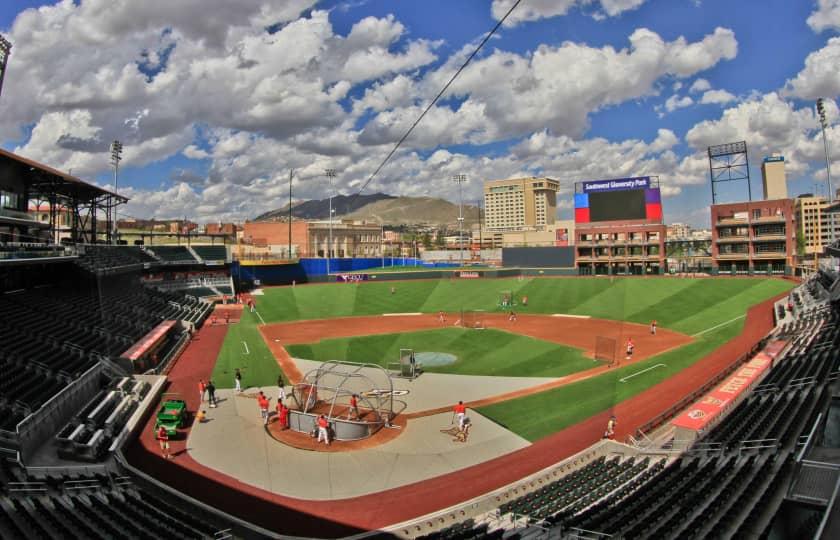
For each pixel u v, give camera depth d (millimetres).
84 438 24594
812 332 38375
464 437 25688
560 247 92688
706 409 27500
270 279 93250
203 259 82625
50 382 28625
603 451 24094
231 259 86438
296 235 144500
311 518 18406
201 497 20031
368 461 23266
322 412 28859
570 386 34875
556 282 84438
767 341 42438
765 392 27547
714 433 23406
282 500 19766
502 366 41000
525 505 18484
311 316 70375
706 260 98062
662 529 15000
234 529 17672
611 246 88375
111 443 24562
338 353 46719
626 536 14922
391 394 29672
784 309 53000
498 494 19609
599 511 17266
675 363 40219
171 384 36250
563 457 23562
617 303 69188
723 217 82125
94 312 44688
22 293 41594
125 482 20844
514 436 26203
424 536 16219
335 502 19578
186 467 22781
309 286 89250
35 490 18594
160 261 74000
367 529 17656
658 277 80000
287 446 25047
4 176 42750
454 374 38719
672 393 32719
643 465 21453
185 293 78438
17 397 26016
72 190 54875
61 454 23047
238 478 21656
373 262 113062
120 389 32031
